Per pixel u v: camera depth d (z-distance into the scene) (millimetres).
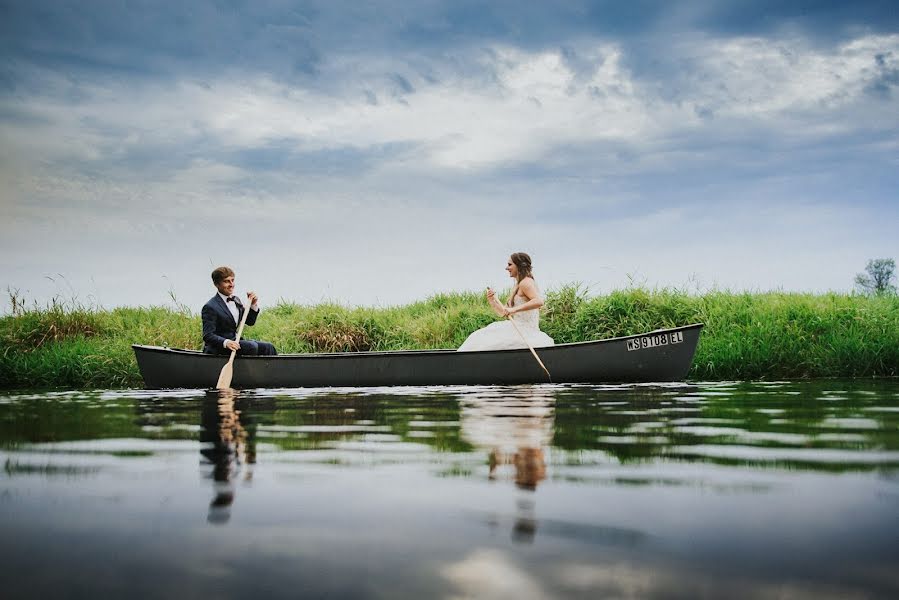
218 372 7539
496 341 7805
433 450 2844
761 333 9312
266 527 1701
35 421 4141
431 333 11656
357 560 1455
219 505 1927
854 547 1515
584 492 2033
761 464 2459
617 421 3803
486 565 1417
